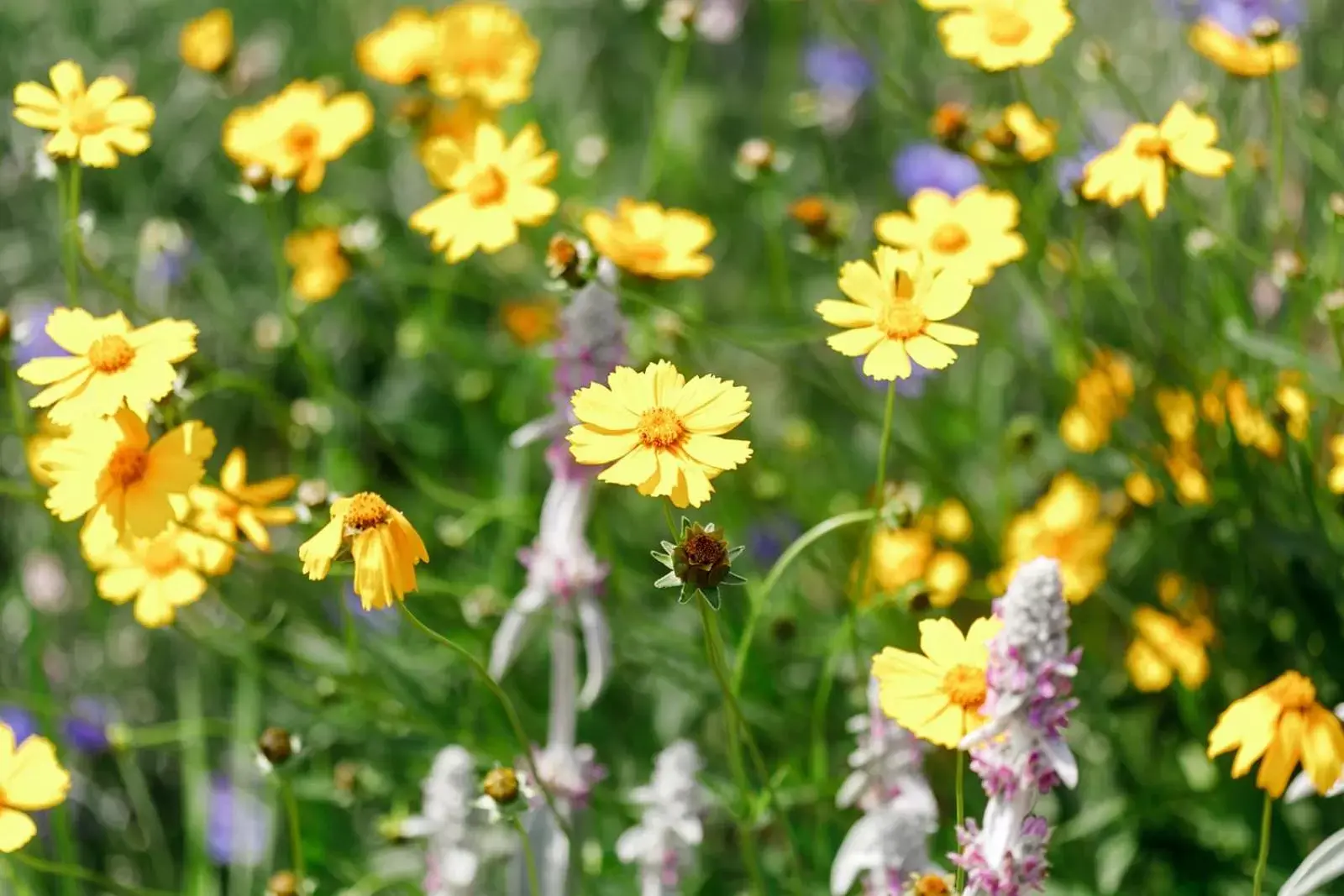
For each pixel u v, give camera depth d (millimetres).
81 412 3039
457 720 4453
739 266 6273
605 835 4445
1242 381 4492
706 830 4316
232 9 6750
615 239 3793
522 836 3174
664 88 6027
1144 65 5852
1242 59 4180
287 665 4898
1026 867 2639
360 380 6039
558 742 3766
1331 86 5102
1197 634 4242
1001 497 4766
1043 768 2605
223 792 4770
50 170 3727
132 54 6582
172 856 5055
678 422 2777
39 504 4406
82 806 5059
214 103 6422
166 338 3123
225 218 6348
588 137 6312
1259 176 4703
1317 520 4031
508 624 3795
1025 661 2533
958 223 3908
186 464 3031
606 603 4496
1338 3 5246
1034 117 4254
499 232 3789
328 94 5293
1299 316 4230
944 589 4336
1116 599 4297
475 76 4777
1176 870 4156
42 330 5625
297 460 5066
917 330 2992
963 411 5328
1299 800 4121
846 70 6191
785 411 5824
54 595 5316
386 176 6422
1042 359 5332
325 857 4484
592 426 2811
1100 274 4594
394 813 4215
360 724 4508
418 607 4613
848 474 5328
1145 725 4422
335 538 2768
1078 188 4230
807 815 4312
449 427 5750
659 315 4625
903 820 3309
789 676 4633
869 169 6387
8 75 6484
